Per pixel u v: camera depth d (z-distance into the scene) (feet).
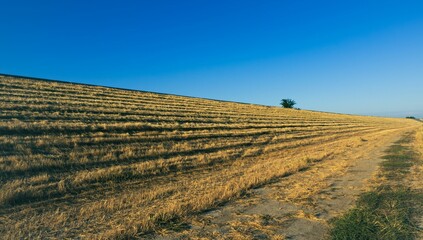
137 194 31.83
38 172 37.32
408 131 161.38
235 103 204.85
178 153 58.44
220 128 97.35
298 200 29.55
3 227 22.22
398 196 29.30
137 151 53.67
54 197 30.76
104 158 46.83
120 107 98.32
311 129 134.72
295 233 21.53
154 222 22.82
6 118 59.52
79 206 28.12
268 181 38.32
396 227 21.50
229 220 24.03
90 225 22.71
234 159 59.47
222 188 33.09
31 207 27.32
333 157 60.64
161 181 39.65
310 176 41.34
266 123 130.00
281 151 72.54
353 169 45.93
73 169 40.47
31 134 52.47
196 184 37.09
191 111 122.83
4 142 44.55
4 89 86.99
